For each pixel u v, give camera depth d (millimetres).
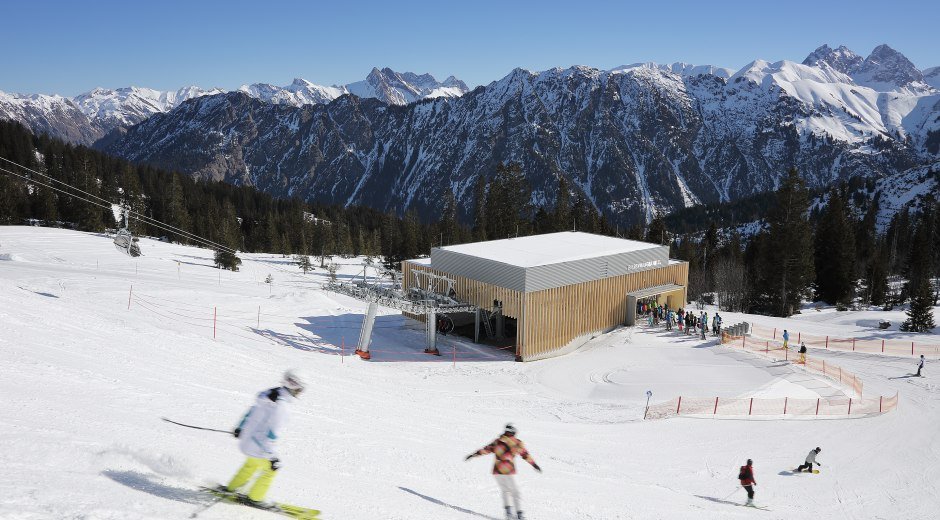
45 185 103875
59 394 11875
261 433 8141
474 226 96938
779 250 68812
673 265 49812
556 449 20000
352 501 9633
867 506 17938
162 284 49594
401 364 35938
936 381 32531
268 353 28734
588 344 41812
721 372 33594
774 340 41531
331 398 20516
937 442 23750
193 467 9203
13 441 8336
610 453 20641
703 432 24141
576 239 51844
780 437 23828
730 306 71375
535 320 38594
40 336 17594
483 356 39250
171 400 14031
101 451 8844
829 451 22500
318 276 85188
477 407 26219
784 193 69250
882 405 28109
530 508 12273
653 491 16562
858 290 82438
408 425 18969
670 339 41844
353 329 43469
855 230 105750
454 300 40938
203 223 118625
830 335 43906
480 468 15000
